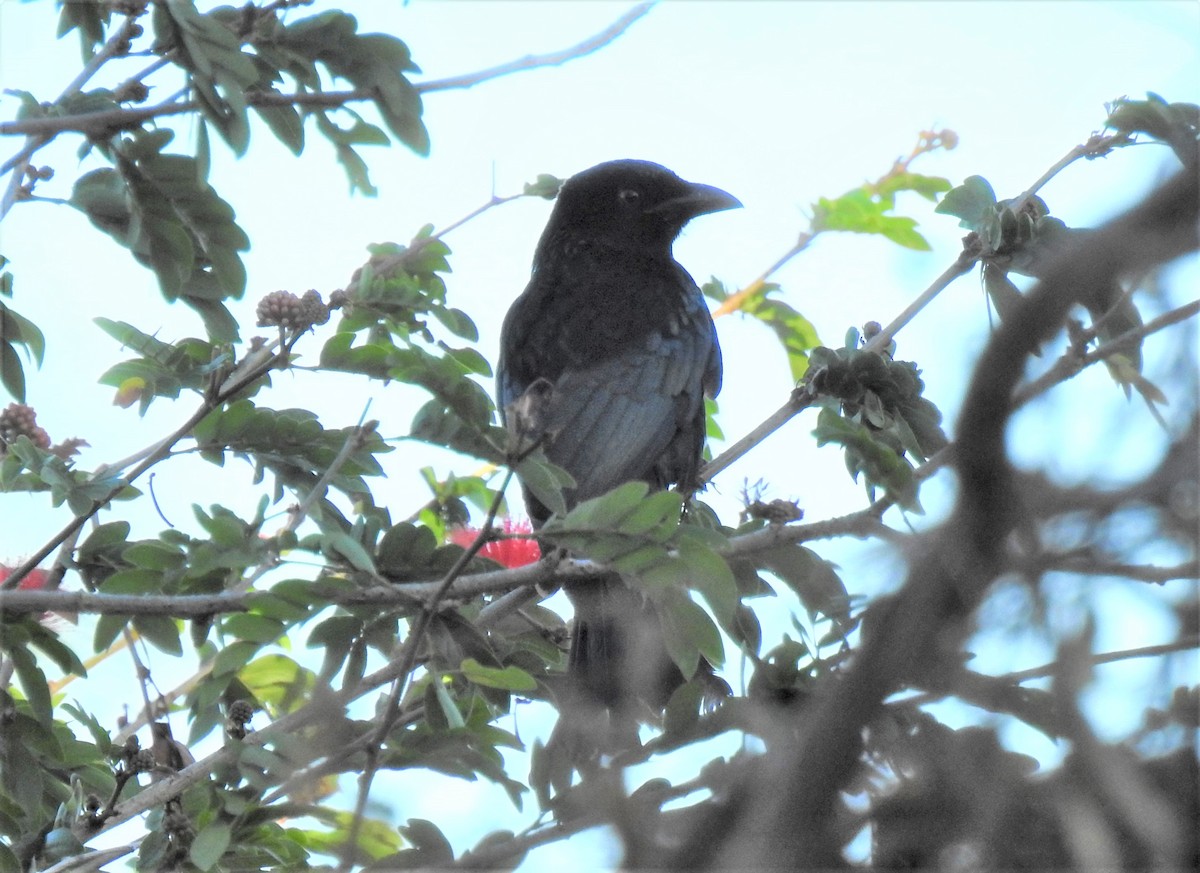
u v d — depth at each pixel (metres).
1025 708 2.63
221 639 8.13
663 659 6.77
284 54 8.15
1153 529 2.45
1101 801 2.58
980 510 2.46
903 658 2.53
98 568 8.50
